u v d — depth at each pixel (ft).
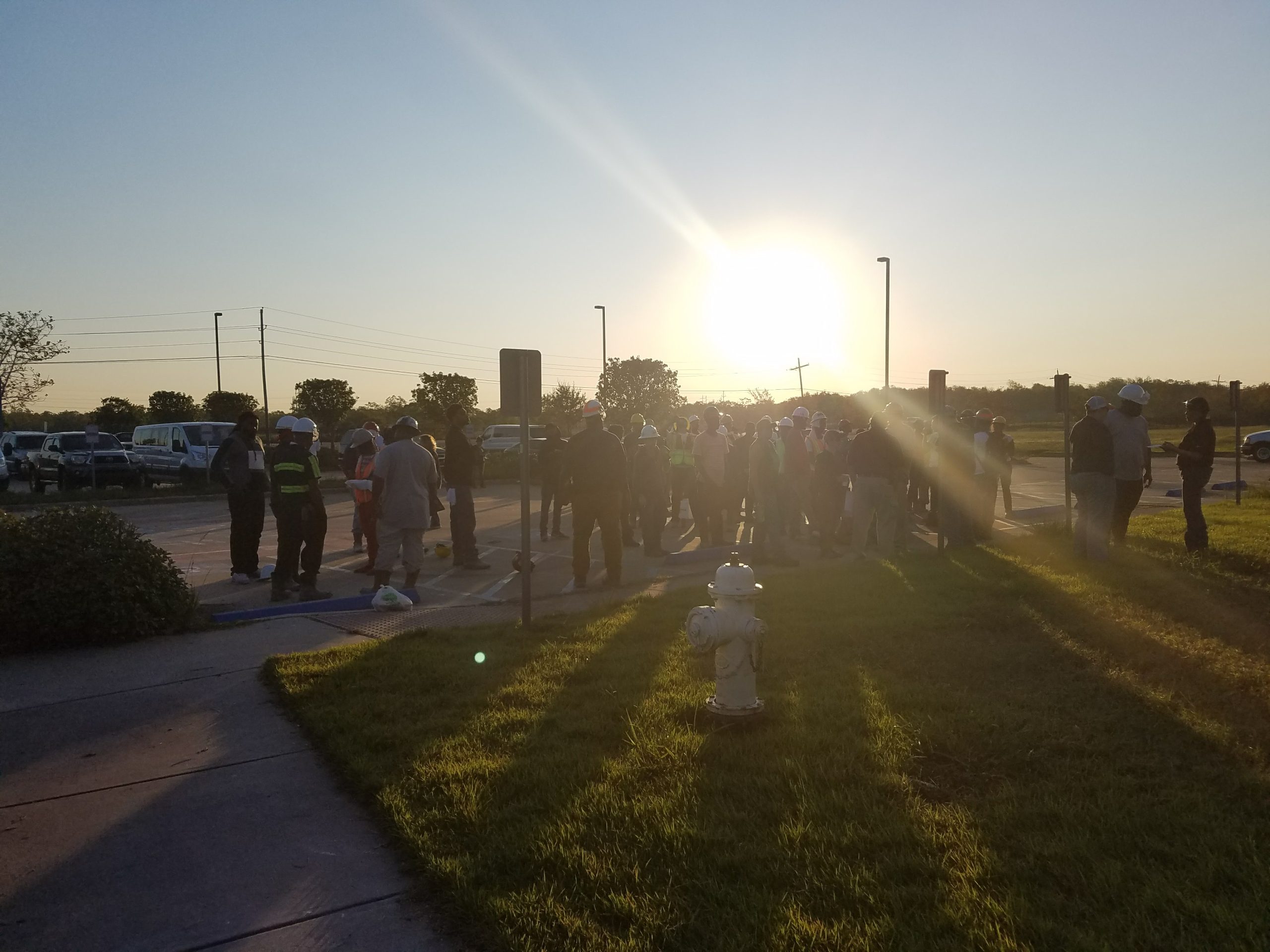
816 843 12.90
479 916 11.48
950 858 12.45
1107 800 14.02
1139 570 33.58
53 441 100.73
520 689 20.33
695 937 10.80
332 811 15.25
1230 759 15.69
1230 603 27.76
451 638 25.46
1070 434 45.32
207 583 38.60
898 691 19.48
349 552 48.26
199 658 24.93
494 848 13.06
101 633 26.35
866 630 25.23
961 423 41.50
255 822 14.87
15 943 11.50
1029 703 18.70
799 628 25.55
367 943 11.32
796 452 42.50
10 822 14.98
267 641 26.73
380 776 15.75
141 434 109.29
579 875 12.28
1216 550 37.63
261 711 20.36
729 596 17.62
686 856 12.64
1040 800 14.14
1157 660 21.57
